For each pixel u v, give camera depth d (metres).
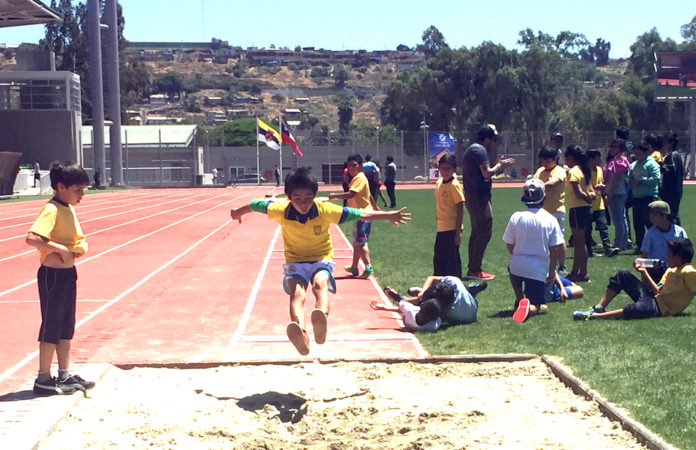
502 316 9.35
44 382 6.32
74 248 6.36
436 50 105.56
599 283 11.70
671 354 7.22
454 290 8.92
